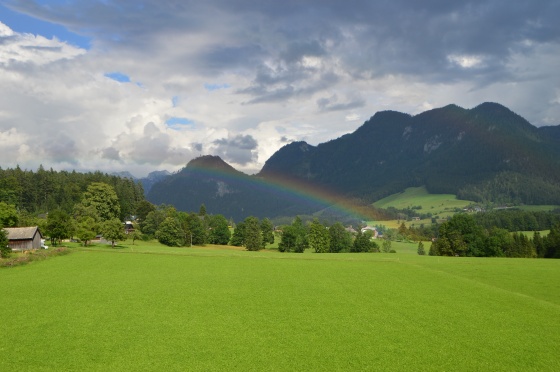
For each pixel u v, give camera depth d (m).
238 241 188.25
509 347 38.94
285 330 42.66
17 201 198.38
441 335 41.94
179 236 163.88
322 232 166.50
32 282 64.12
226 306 51.78
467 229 135.50
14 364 32.94
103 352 35.78
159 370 32.44
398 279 72.31
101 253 101.81
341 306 52.78
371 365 34.25
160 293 58.31
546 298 62.09
